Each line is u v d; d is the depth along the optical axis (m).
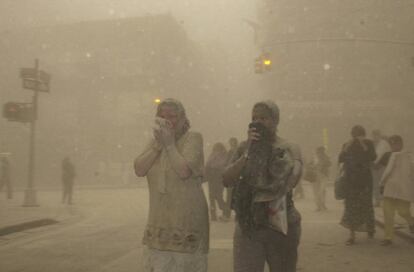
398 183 7.40
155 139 3.29
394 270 5.91
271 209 3.21
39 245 8.16
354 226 7.63
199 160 3.21
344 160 7.79
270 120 3.44
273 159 3.26
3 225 9.64
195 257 3.16
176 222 3.14
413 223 7.64
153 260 3.18
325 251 7.15
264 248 3.35
